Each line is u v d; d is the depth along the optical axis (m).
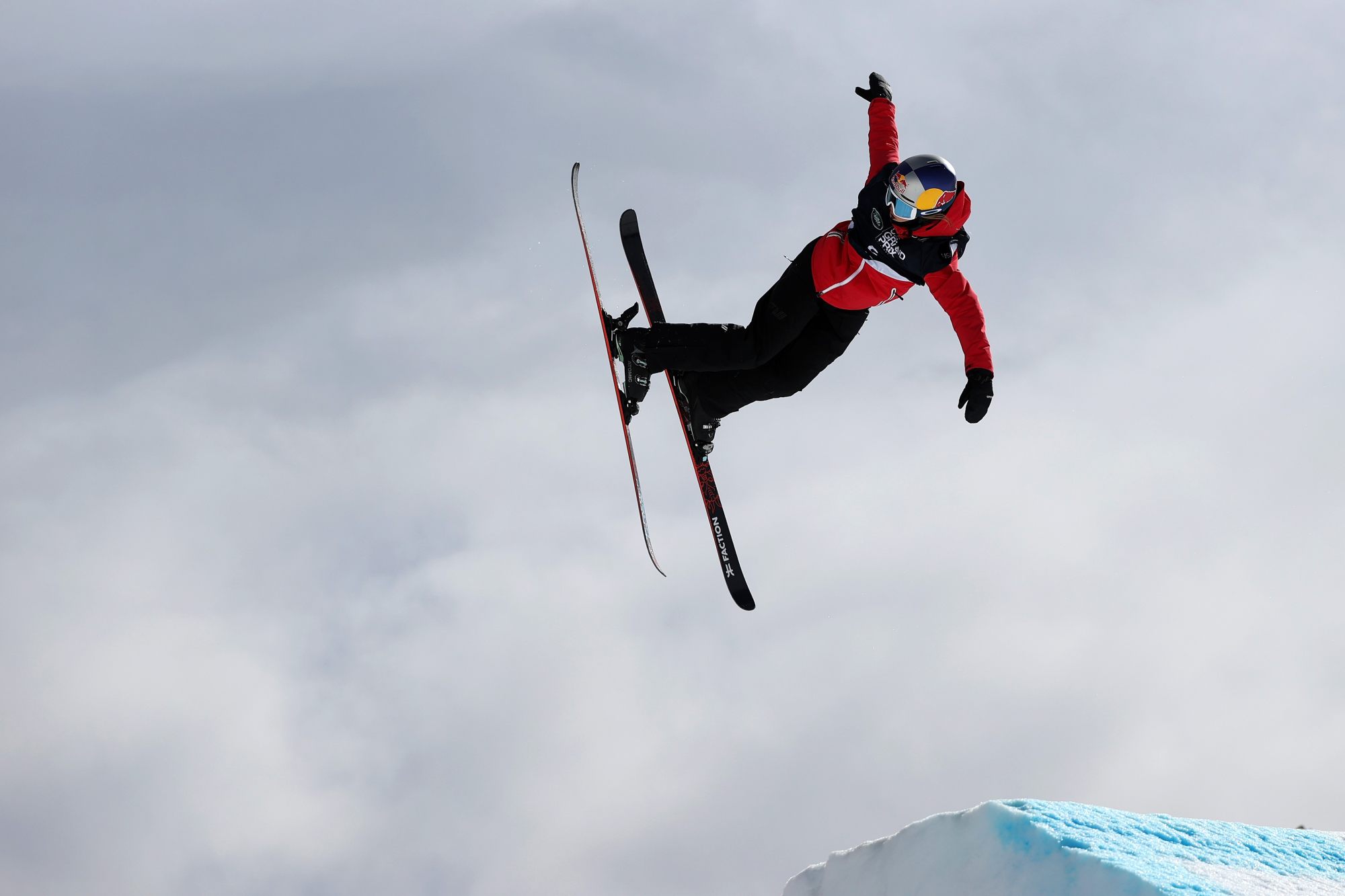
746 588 14.83
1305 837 8.43
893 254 11.70
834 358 13.15
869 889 8.18
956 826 7.74
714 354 12.96
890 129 12.80
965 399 11.52
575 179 15.41
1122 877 6.46
